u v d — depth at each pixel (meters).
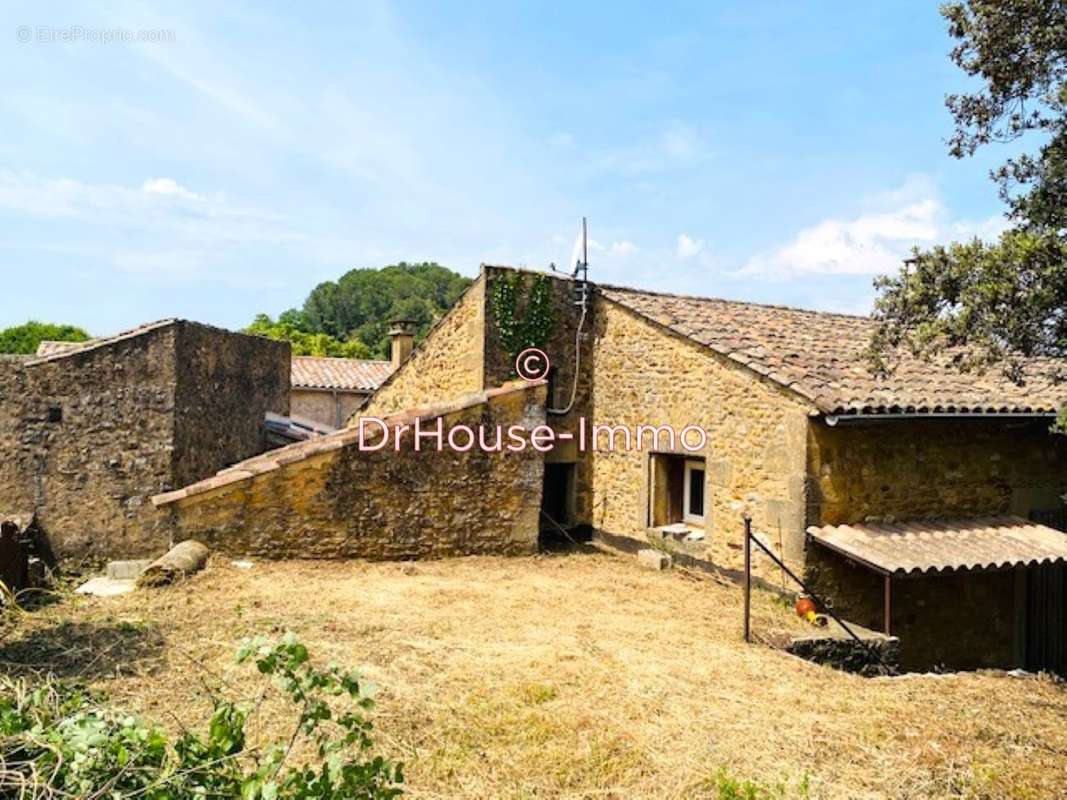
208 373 13.88
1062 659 9.20
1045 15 4.82
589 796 3.76
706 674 5.52
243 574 7.84
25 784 2.27
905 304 5.44
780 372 7.85
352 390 22.48
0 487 11.88
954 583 8.51
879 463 7.94
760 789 3.80
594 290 11.20
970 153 5.33
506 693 4.95
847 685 5.55
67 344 15.25
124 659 5.27
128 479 12.44
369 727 3.01
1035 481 9.11
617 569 9.22
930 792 3.93
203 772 2.61
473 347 10.91
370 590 7.55
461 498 9.45
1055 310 4.82
